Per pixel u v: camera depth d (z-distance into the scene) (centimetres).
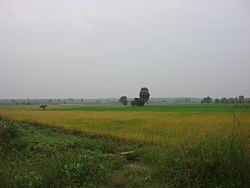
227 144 498
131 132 1404
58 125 1934
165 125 1797
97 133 1424
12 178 488
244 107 5981
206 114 3253
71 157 594
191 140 609
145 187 476
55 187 458
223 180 438
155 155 693
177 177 476
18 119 2772
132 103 9050
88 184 478
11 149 918
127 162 725
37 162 661
